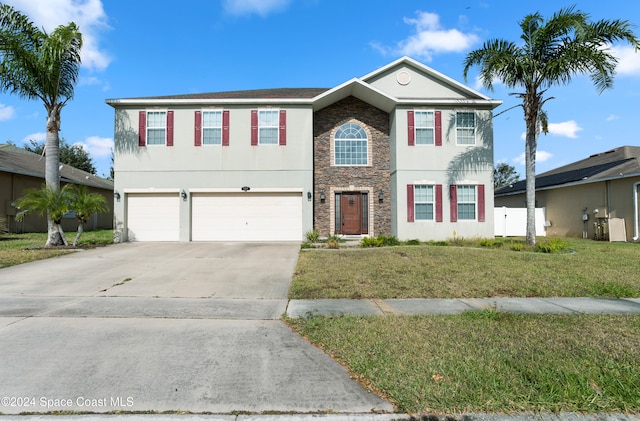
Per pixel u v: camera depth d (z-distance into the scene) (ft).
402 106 53.26
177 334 15.84
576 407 9.96
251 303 21.15
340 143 56.13
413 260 33.01
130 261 34.45
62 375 11.93
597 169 65.00
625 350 13.42
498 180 153.38
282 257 36.58
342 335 15.23
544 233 69.67
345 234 55.06
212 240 52.11
